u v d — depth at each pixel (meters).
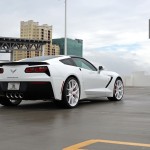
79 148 3.89
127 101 9.77
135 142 4.16
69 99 8.00
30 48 52.28
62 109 7.79
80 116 6.52
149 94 13.27
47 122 5.77
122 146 3.96
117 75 9.98
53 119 6.12
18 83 7.79
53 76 7.67
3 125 5.46
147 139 4.34
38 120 6.00
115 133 4.74
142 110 7.45
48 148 3.90
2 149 3.86
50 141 4.25
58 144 4.10
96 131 4.90
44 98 7.81
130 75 27.06
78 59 8.76
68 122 5.76
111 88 9.73
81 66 8.75
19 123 5.66
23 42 51.84
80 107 8.19
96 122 5.73
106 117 6.34
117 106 8.35
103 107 8.15
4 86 7.95
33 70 7.68
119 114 6.77
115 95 9.87
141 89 18.88
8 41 50.84
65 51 32.00
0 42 50.41
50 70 7.66
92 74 8.98
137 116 6.45
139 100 10.09
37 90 7.66
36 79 7.62
